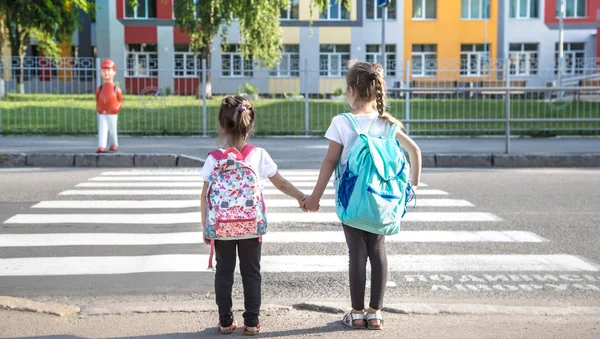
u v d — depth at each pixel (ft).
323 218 27.25
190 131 59.62
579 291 18.47
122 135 59.21
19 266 20.42
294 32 135.64
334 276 19.61
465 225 26.20
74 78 66.59
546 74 66.23
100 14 132.05
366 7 137.80
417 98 58.90
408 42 138.92
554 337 14.51
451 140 57.11
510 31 140.46
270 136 59.36
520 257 21.72
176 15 93.76
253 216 13.96
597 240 23.94
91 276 19.51
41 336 14.26
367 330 14.82
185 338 14.26
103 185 35.53
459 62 58.95
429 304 16.70
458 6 139.44
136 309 16.14
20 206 29.45
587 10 140.26
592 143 54.65
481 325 15.26
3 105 63.26
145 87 67.51
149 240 23.65
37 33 113.60
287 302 17.30
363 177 13.96
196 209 29.04
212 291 18.24
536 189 34.78
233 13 89.76
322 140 58.08
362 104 14.78
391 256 21.76
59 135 58.39
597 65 69.41
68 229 25.18
